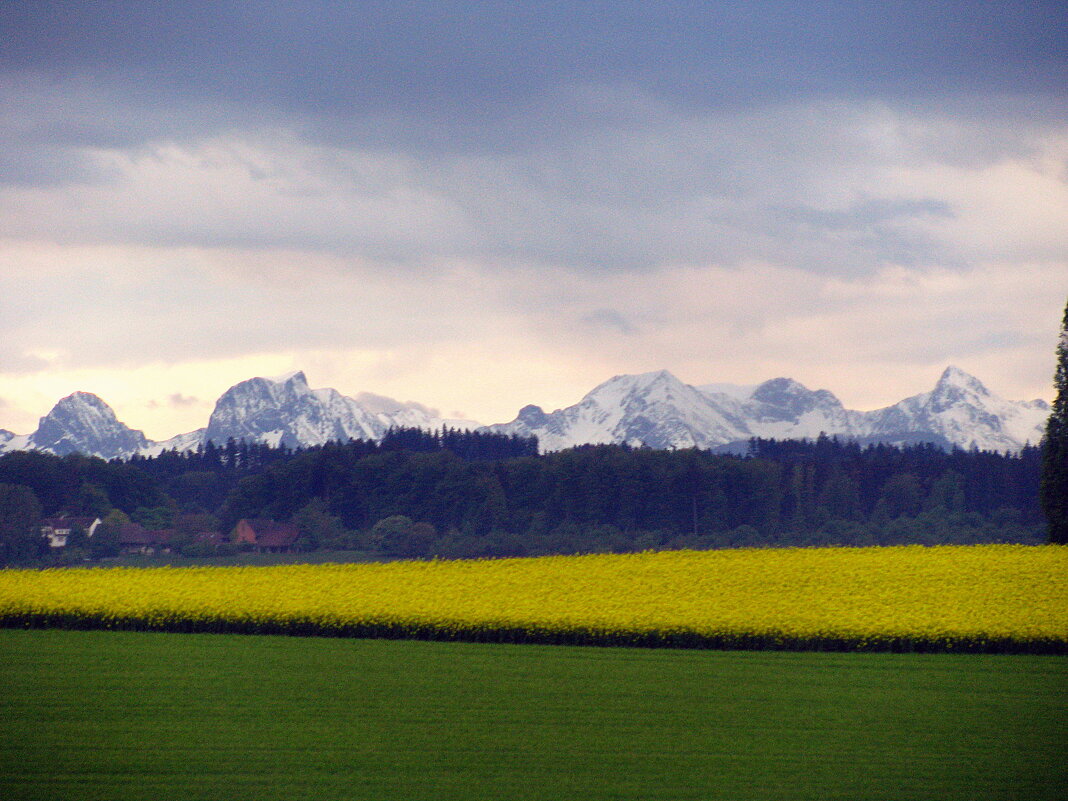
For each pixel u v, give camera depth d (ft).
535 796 160.35
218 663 248.93
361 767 172.76
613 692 221.46
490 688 224.94
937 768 173.37
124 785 162.91
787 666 245.45
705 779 168.25
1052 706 209.67
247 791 160.86
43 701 213.05
